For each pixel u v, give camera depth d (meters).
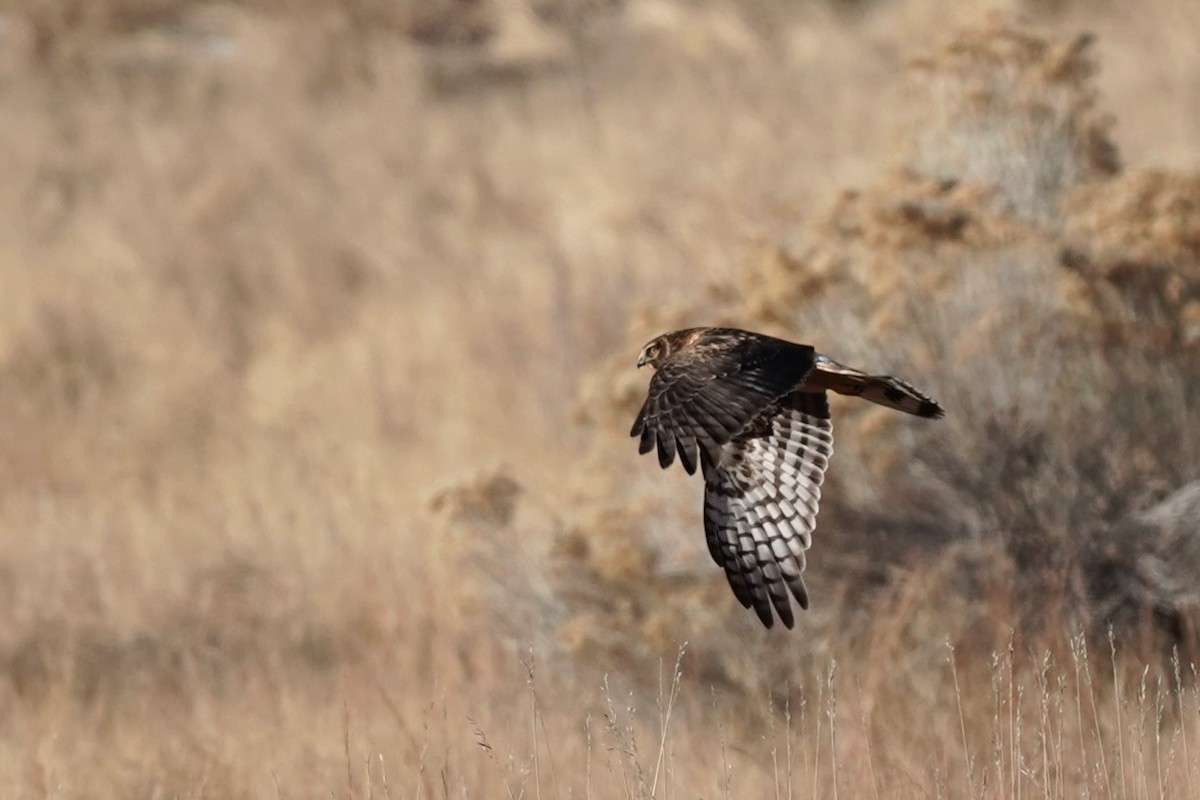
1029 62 21.34
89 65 49.19
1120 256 19.06
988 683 16.61
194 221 40.34
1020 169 21.06
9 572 23.83
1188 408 19.28
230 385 32.88
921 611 17.91
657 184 39.12
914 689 17.14
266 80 48.19
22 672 20.78
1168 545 18.52
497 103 47.22
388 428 29.78
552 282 33.78
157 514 26.30
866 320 19.45
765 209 35.22
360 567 22.34
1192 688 17.05
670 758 14.87
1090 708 15.62
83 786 16.27
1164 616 18.61
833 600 18.67
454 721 16.75
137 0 51.44
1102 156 21.22
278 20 50.53
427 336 32.94
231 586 22.62
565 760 15.47
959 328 19.22
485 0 52.00
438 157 43.47
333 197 41.81
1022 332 19.09
